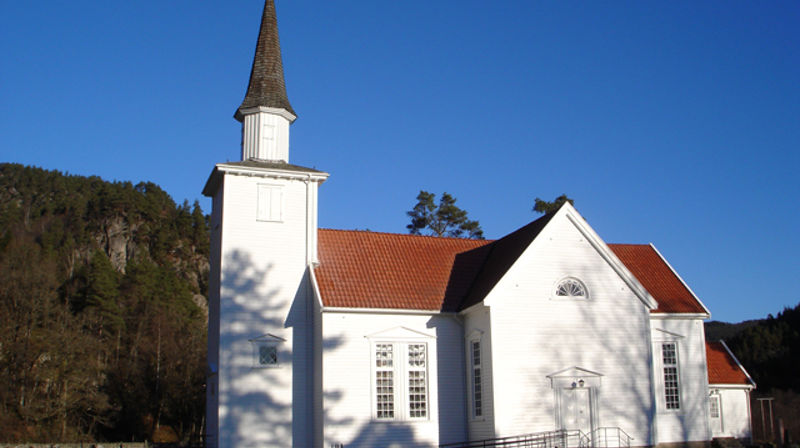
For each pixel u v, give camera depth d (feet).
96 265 335.26
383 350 102.73
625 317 104.83
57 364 193.47
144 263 374.63
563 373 99.60
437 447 101.35
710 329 335.88
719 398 133.28
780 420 125.59
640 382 103.09
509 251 109.40
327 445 96.12
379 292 105.60
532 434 96.12
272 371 101.76
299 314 104.99
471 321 105.09
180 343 240.53
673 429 108.88
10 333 192.44
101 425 214.28
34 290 202.18
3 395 184.03
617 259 105.50
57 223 545.44
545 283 101.86
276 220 107.55
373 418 99.04
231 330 101.30
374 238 117.29
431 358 104.32
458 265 116.57
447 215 222.69
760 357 219.61
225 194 105.91
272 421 100.12
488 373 98.12
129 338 261.03
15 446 133.59
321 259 108.99
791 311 237.45
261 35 120.67
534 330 99.81
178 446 132.57
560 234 104.32
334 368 98.89
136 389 223.30
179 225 596.29
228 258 103.71
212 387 107.14
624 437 100.42
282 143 114.11
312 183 110.63
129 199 591.78
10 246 314.76
